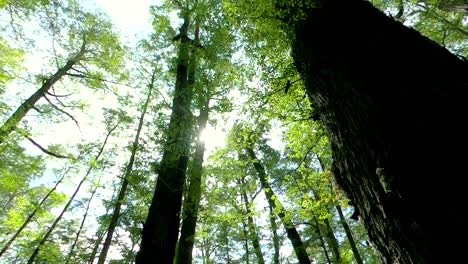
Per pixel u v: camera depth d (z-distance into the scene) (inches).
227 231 633.0
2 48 395.2
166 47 443.2
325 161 376.5
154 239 191.8
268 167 528.4
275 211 365.4
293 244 467.5
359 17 119.2
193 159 306.8
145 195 345.7
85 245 856.3
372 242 84.1
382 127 78.7
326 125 112.8
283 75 205.5
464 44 399.2
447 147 64.3
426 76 84.2
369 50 101.5
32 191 543.2
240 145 278.8
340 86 101.3
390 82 87.4
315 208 302.7
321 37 122.8
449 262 52.9
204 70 335.3
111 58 535.8
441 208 57.9
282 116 240.5
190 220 270.5
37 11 410.6
